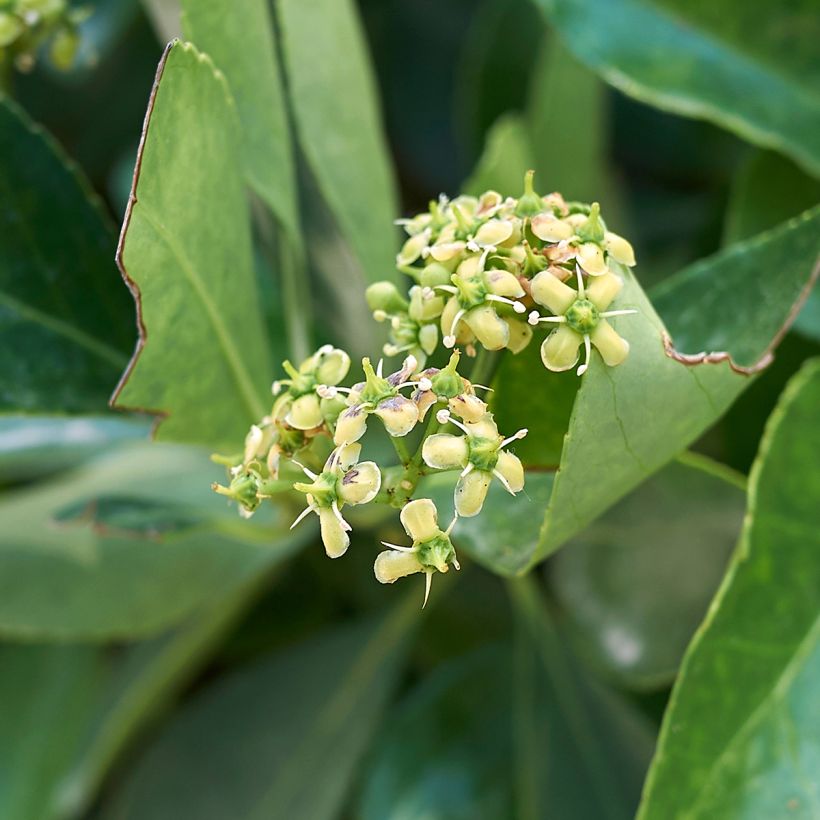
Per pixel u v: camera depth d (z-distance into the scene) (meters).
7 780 0.27
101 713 0.26
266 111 0.22
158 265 0.20
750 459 0.24
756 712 0.20
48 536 0.25
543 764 0.25
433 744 0.25
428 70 0.32
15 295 0.23
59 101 0.30
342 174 0.23
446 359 0.21
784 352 0.24
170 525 0.23
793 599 0.21
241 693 0.27
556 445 0.21
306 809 0.26
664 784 0.20
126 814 0.26
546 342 0.19
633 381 0.19
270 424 0.20
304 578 0.28
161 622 0.25
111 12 0.28
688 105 0.24
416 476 0.20
